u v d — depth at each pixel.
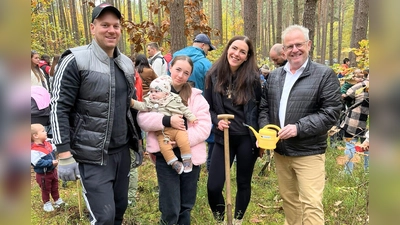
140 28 7.41
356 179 4.00
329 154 5.50
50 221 3.54
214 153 3.20
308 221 2.63
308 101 2.62
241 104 2.99
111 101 2.33
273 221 3.55
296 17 12.02
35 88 4.21
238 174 3.15
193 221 3.40
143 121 2.69
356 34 8.46
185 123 2.85
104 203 2.33
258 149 3.08
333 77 2.59
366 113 4.44
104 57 2.33
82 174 2.38
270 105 2.90
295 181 2.96
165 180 2.79
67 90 2.23
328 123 2.54
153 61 6.09
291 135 2.57
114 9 2.28
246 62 3.00
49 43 15.73
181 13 6.23
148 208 3.75
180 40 6.25
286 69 2.79
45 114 4.21
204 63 4.12
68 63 2.24
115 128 2.44
